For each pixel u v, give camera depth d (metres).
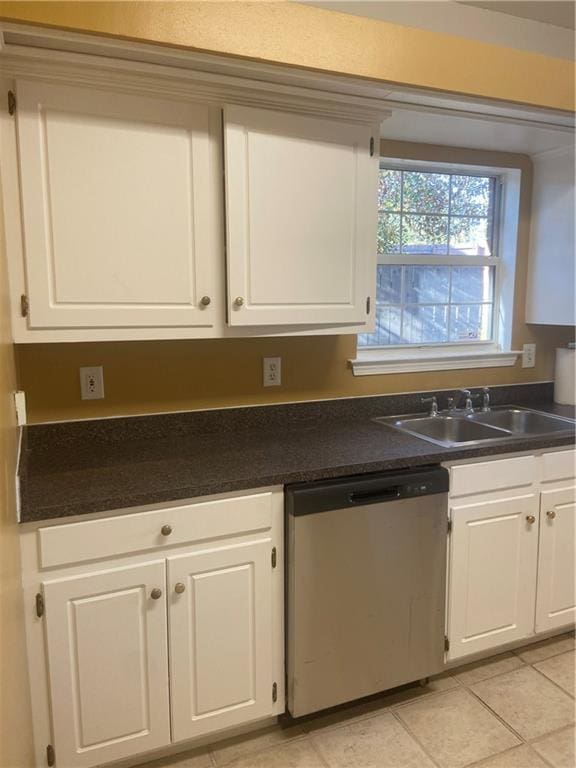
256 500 1.71
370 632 1.90
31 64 1.53
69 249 1.65
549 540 2.23
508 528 2.14
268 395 2.34
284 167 1.86
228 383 2.26
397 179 2.61
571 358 2.75
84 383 2.03
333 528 1.79
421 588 1.96
